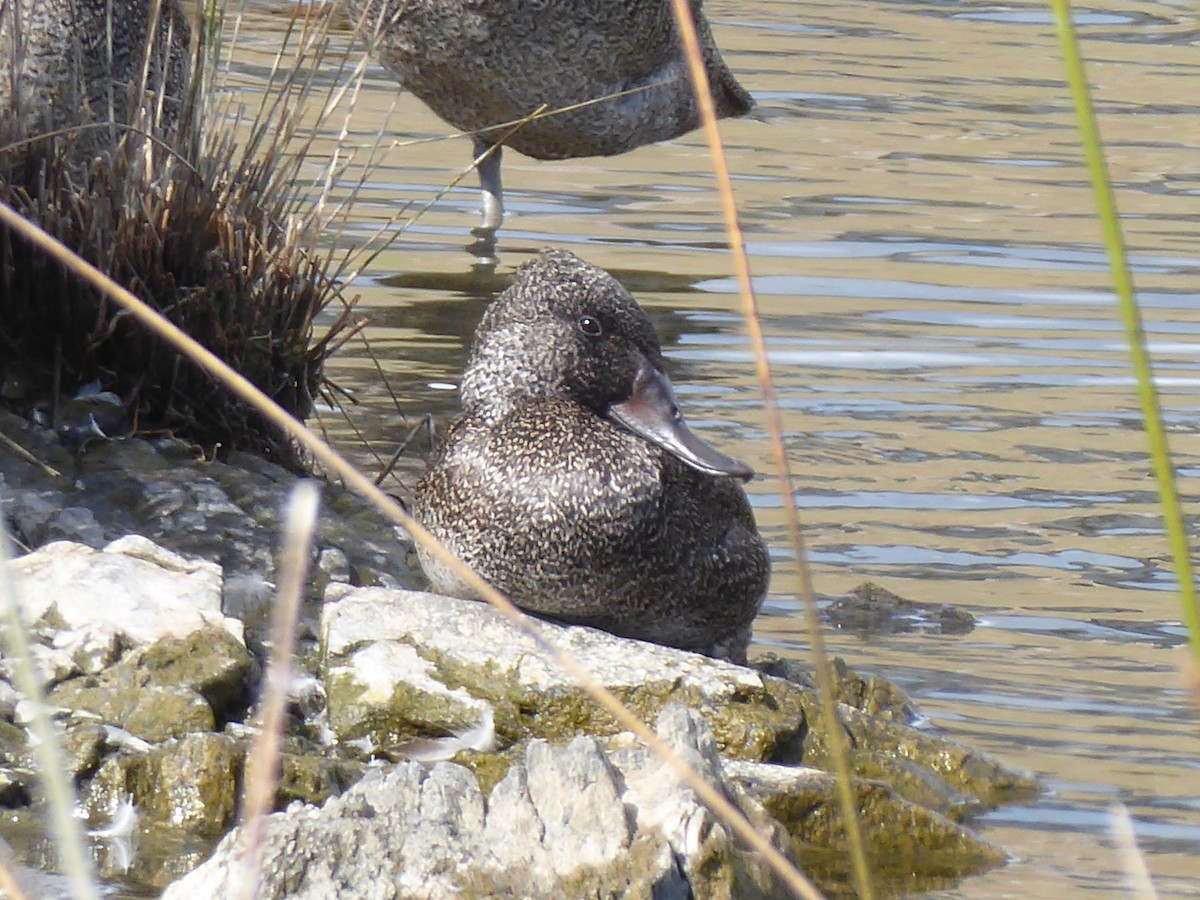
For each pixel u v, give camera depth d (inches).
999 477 466.9
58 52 462.3
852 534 429.4
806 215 693.9
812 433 490.0
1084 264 644.7
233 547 388.5
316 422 470.0
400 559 406.3
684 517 349.7
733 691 330.6
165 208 428.8
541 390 364.2
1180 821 305.6
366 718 327.3
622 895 262.2
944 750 325.1
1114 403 522.9
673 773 280.5
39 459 402.0
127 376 430.6
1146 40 1007.6
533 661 332.5
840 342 562.3
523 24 634.2
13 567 347.6
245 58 804.6
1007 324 584.4
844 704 337.7
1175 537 133.9
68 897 264.2
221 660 327.3
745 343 558.3
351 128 741.3
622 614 349.1
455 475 352.8
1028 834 302.4
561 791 272.8
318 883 257.6
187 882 260.5
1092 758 328.2
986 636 379.6
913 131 813.2
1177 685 358.9
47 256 423.2
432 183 697.0
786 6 1039.6
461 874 261.3
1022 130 825.5
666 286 609.3
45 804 295.4
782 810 300.2
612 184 725.9
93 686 322.7
